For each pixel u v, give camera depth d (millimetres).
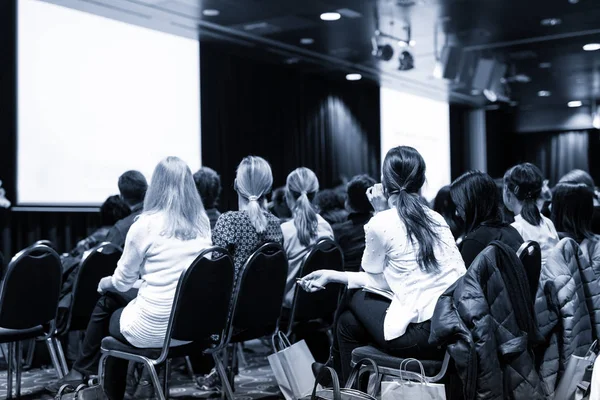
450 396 2514
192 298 2719
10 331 3363
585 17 7754
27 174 6602
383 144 11492
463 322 2314
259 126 9469
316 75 10391
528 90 12055
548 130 14227
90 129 7129
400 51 9086
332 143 10617
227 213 3391
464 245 2889
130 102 7547
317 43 8617
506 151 14734
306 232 3840
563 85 11688
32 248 3201
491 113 14109
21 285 3207
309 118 10266
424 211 2625
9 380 3670
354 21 7699
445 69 9898
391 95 11703
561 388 2770
